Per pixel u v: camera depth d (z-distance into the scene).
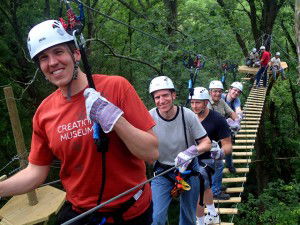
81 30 1.50
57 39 1.48
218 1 15.14
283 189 13.23
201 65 5.41
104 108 1.43
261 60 13.21
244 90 15.65
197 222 4.42
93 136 1.49
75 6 10.56
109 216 1.63
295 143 17.97
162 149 3.49
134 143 1.49
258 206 12.72
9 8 10.03
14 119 4.15
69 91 1.57
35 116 1.69
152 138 1.55
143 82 11.96
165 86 3.32
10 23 10.19
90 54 13.08
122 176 1.62
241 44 16.25
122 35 16.48
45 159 1.76
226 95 6.83
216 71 11.41
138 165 1.69
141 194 1.71
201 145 3.36
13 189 1.69
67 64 1.51
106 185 1.61
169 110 3.41
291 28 20.64
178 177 3.32
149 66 11.93
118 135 1.50
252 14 16.52
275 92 19.47
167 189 3.53
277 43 17.97
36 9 10.52
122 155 1.60
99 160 1.57
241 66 14.95
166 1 13.13
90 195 1.63
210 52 11.70
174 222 12.73
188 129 3.43
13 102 4.14
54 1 10.59
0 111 9.30
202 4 14.11
